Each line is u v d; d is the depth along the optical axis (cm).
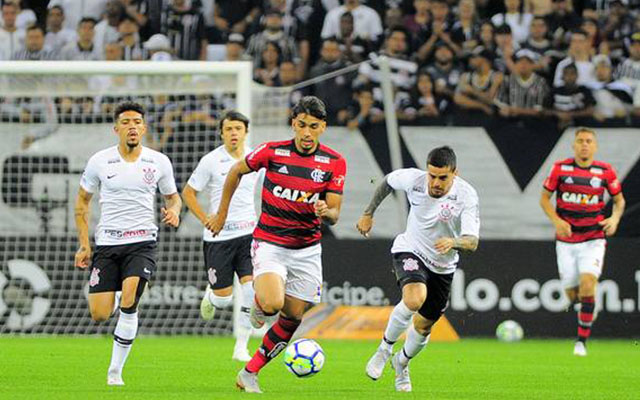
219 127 4062
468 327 5453
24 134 5619
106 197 2945
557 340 5444
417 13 6444
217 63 5141
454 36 6350
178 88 5494
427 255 2873
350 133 6112
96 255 2981
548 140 6075
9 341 4953
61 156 5612
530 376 3519
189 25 6669
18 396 2525
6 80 5391
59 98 5638
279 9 6588
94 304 2973
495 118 6103
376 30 6494
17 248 5481
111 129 5638
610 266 5450
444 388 3028
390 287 5422
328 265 5450
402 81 6266
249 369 2703
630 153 6081
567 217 4656
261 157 2627
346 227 6028
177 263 5538
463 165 6075
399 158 5597
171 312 5512
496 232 6034
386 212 6016
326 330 5416
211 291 4044
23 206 5572
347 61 6378
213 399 2506
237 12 6681
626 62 6438
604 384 3250
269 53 6500
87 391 2688
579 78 6325
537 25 6419
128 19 6656
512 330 5362
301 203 2614
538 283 5466
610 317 5447
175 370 3472
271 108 5856
